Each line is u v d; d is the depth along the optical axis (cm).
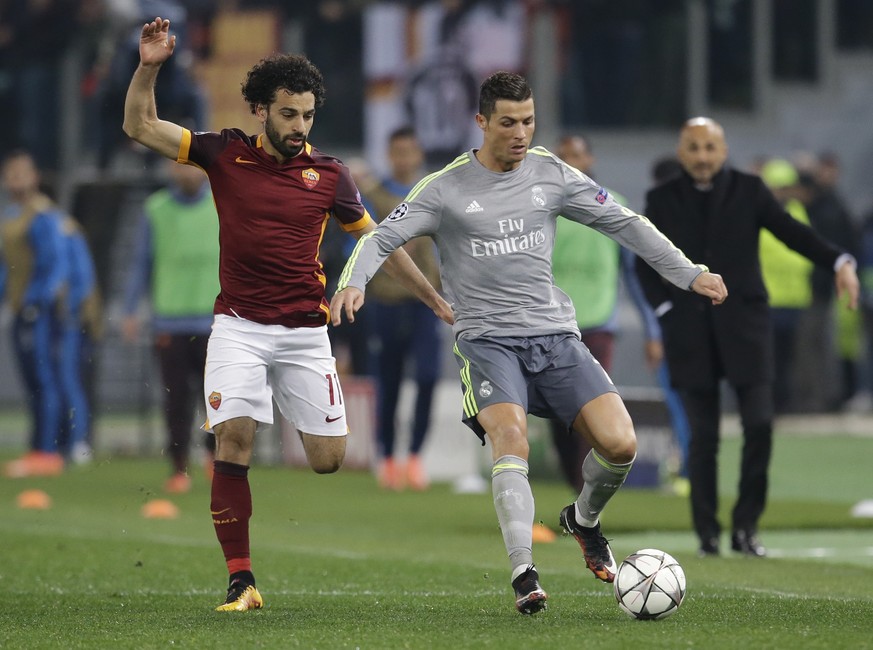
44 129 8475
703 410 3406
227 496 2502
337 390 2584
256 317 2525
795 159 7675
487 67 7438
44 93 8431
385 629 2177
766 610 2356
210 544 3516
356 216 2569
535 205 2438
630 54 8088
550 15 7938
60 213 5425
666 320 3409
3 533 3738
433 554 3403
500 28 7456
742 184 3359
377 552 3428
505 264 2433
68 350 5512
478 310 2442
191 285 4750
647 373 7844
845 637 2050
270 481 5262
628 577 2253
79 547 3450
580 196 2464
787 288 6681
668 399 4472
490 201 2427
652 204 3412
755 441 3359
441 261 2481
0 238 6431
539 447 5288
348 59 8031
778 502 4641
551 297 2467
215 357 2527
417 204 2427
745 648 1959
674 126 8188
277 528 3972
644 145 8119
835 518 4191
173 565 3147
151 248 4841
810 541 3734
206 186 4800
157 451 6091
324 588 2795
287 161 2522
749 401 3366
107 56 7188
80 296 5491
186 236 4753
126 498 4631
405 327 4928
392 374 4981
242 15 7744
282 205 2506
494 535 3819
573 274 3991
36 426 5425
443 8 7450
